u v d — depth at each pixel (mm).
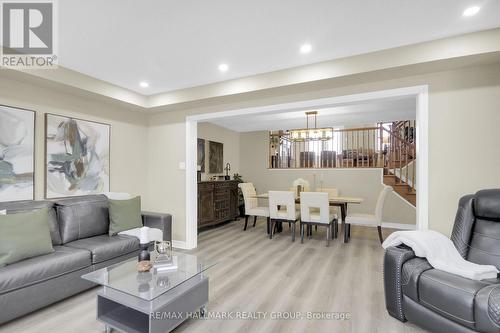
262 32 2242
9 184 2727
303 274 2971
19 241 2199
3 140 2688
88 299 2400
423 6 1886
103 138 3686
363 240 4516
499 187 2375
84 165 3438
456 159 2514
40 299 2125
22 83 2848
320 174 6418
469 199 2260
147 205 4379
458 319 1625
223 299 2391
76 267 2393
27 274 2047
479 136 2439
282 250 3900
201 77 3254
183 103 3727
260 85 3123
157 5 1863
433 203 2592
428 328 1838
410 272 1953
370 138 6582
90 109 3533
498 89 2385
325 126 6555
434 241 2121
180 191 4121
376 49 2525
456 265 1944
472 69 2469
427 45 2367
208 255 3662
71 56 2674
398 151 5840
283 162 7262
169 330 1775
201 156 5859
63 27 2143
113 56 2678
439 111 2578
